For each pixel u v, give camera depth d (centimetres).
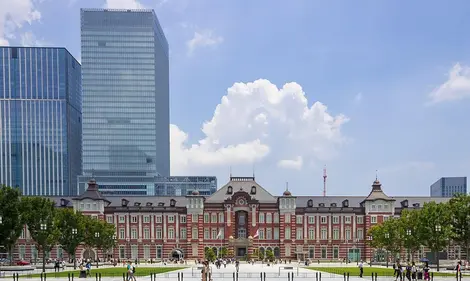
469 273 9975
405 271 8475
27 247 16400
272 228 17462
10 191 10306
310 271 10688
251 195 17900
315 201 18000
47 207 11556
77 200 17225
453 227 10931
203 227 17462
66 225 12450
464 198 11062
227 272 10069
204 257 16262
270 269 11794
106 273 9725
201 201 17488
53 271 10819
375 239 14762
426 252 16500
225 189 18075
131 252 17475
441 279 8181
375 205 17112
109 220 17562
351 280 7994
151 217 17588
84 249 16825
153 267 12950
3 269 11025
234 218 17488
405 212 14025
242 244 16962
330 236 17425
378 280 8006
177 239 17512
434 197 17812
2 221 9756
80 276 8575
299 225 17500
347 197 18162
